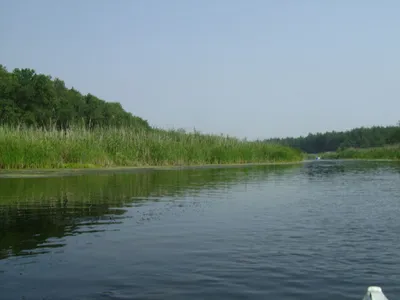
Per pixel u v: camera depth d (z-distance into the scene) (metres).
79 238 5.77
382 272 4.29
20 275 4.23
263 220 7.11
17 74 55.31
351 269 4.39
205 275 4.21
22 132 22.56
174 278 4.13
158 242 5.54
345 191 11.70
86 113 52.12
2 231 6.21
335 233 6.06
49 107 44.66
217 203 9.12
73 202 9.15
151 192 11.10
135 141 26.94
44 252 5.06
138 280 4.08
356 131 113.50
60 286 3.92
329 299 3.61
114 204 8.91
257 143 39.00
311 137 136.25
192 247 5.29
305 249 5.18
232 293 3.74
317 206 8.71
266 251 5.09
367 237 5.80
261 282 4.01
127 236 5.89
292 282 4.01
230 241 5.59
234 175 18.28
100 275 4.22
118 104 69.88
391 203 9.16
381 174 19.70
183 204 8.96
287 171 22.28
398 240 5.62
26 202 9.13
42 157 20.91
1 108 39.59
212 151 31.86
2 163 19.61
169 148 27.98
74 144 22.88
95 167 22.97
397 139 79.19
